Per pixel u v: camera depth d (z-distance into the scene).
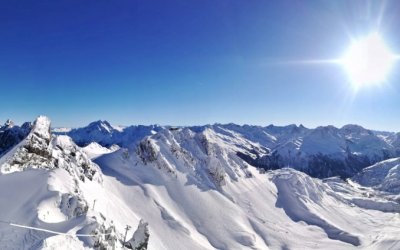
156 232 183.75
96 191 169.12
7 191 86.69
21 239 58.62
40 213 71.88
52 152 136.75
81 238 62.06
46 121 137.12
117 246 79.50
